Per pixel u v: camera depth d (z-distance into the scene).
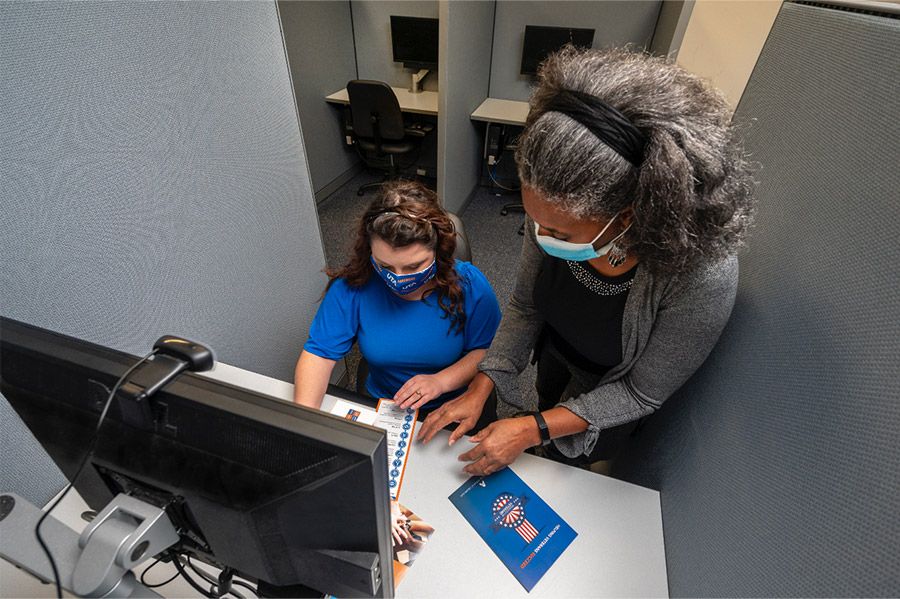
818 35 0.57
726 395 0.62
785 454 0.45
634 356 0.73
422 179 3.71
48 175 0.63
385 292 0.99
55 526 0.45
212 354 0.41
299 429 0.36
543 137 0.46
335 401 0.97
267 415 0.37
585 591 0.65
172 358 0.40
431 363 1.06
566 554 0.69
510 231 2.97
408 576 0.66
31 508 0.46
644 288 0.65
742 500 0.51
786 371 0.48
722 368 0.65
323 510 0.38
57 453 0.47
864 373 0.37
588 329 0.81
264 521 0.40
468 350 1.11
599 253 0.60
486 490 0.77
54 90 0.61
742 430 0.55
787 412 0.47
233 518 0.42
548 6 2.73
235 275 1.10
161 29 0.75
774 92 0.66
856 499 0.35
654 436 0.90
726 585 0.50
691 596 0.57
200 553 0.52
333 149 3.24
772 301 0.55
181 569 0.57
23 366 0.42
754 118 0.71
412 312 1.00
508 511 0.74
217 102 0.92
